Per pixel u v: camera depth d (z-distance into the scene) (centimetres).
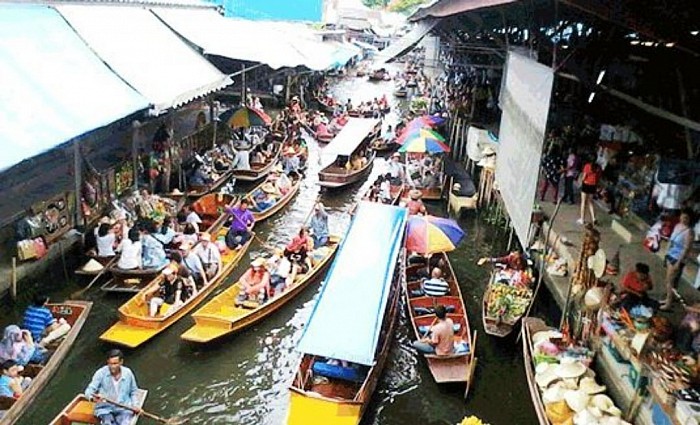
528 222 1296
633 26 880
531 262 1488
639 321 1052
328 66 3775
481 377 1277
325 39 5925
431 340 1252
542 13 1561
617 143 1728
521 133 1477
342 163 2664
